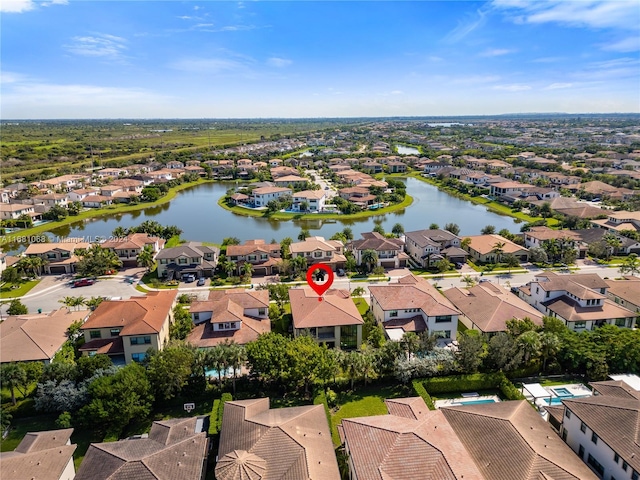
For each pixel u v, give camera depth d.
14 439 47.09
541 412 50.19
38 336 61.69
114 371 51.47
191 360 51.84
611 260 106.12
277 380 54.00
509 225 145.38
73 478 40.47
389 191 192.88
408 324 66.50
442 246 107.50
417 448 36.91
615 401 43.03
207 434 45.97
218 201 188.38
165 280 94.44
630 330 59.00
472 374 55.19
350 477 39.03
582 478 35.47
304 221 155.62
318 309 66.06
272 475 35.47
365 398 53.22
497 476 36.62
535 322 66.06
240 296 71.31
